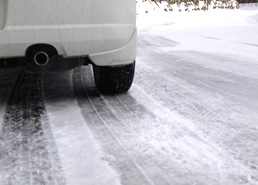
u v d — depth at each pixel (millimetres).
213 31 12562
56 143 2385
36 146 2340
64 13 2789
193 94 3654
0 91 3836
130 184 1838
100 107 3201
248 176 1906
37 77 4562
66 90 3861
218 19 20875
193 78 4488
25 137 2502
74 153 2221
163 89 3875
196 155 2168
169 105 3248
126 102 3357
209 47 7914
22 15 2695
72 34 2850
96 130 2617
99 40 2963
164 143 2355
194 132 2553
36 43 2785
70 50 2912
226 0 27156
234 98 3494
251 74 4742
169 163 2066
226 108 3150
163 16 22031
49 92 3779
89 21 2889
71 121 2828
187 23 18047
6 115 2996
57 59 3094
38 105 3293
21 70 5023
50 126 2721
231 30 12867
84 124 2750
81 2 2814
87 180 1882
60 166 2047
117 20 2994
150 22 19031
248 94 3654
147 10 23031
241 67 5309
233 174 1931
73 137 2488
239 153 2193
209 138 2439
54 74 4746
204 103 3311
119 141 2398
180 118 2869
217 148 2270
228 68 5230
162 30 13391
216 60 6020
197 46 8141
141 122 2777
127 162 2084
